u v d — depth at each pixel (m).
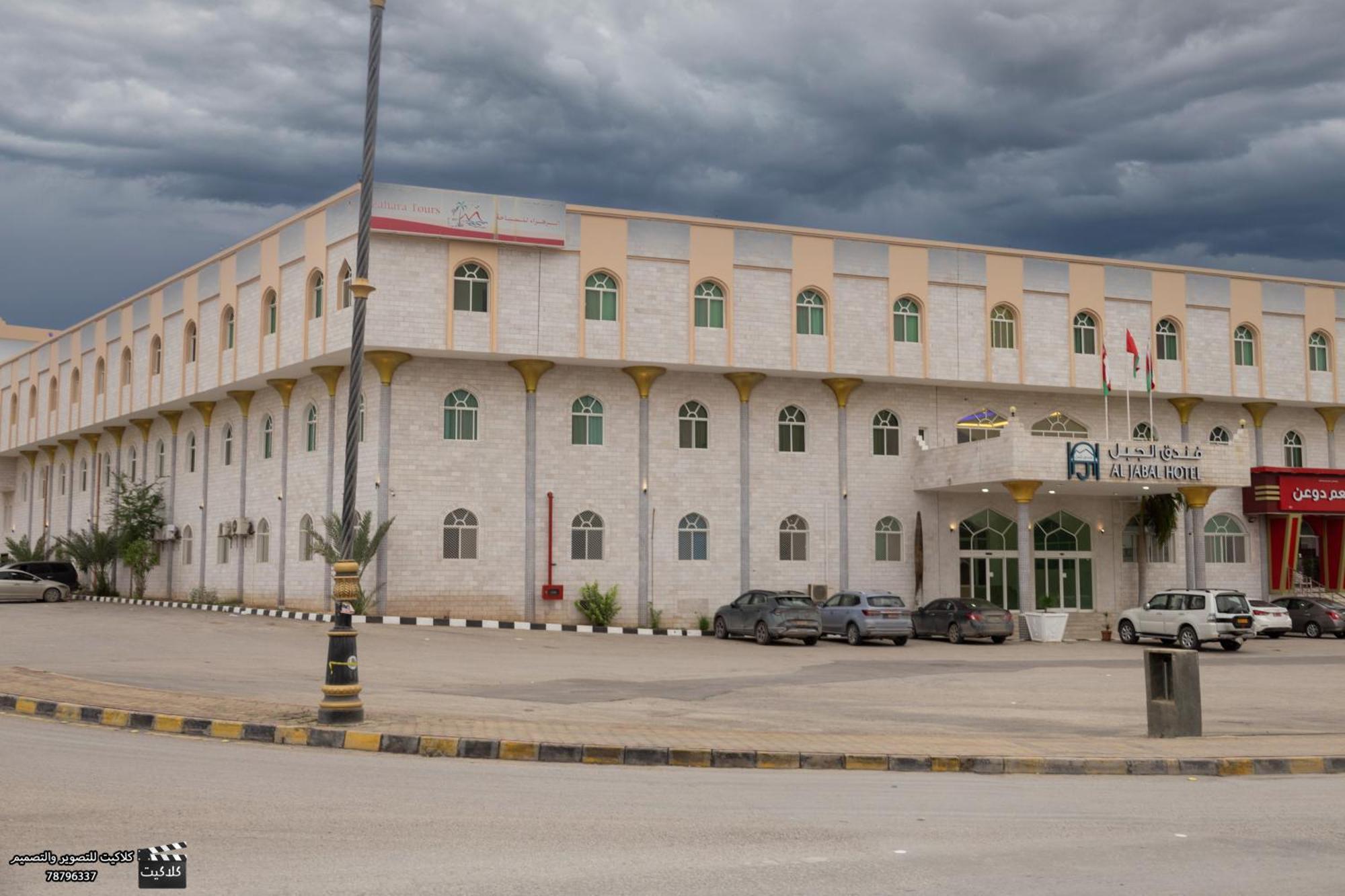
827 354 39.84
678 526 38.88
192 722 14.72
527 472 37.28
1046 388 42.97
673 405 39.25
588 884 7.67
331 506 37.38
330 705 14.73
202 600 42.78
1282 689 23.17
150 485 48.88
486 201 35.88
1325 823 10.23
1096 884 7.94
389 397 36.03
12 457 64.75
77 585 50.78
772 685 22.59
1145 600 44.81
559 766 13.09
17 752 12.63
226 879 7.63
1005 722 17.48
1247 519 46.81
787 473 40.38
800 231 39.88
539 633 34.91
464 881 7.69
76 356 54.16
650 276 37.91
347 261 35.41
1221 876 8.22
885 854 8.73
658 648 31.86
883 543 41.50
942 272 41.56
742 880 7.86
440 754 13.68
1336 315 47.72
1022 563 38.16
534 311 36.47
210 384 42.31
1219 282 45.72
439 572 36.12
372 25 16.81
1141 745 14.79
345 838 8.88
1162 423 45.97
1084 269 43.62
